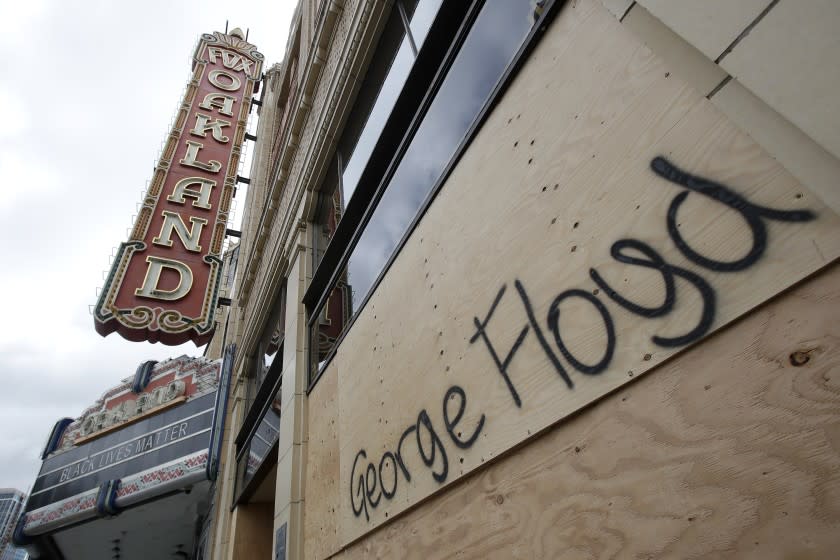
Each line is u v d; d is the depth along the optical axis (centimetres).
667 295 152
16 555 8781
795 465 113
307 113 884
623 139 180
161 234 1241
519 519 194
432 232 321
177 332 1088
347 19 662
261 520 889
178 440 1202
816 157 118
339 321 502
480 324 244
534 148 231
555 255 203
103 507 1159
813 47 113
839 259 114
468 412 238
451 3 380
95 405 1430
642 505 146
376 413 346
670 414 144
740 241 135
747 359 128
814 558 105
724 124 145
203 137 1575
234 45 1994
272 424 725
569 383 182
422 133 390
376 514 315
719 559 123
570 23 222
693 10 145
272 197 1039
